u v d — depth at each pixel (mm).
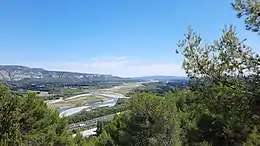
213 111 7086
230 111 6762
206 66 6871
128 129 21953
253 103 6438
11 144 9000
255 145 15305
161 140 20359
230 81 6645
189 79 7078
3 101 9375
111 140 24906
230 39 6738
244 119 6656
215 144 20969
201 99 7043
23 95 21984
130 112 22359
